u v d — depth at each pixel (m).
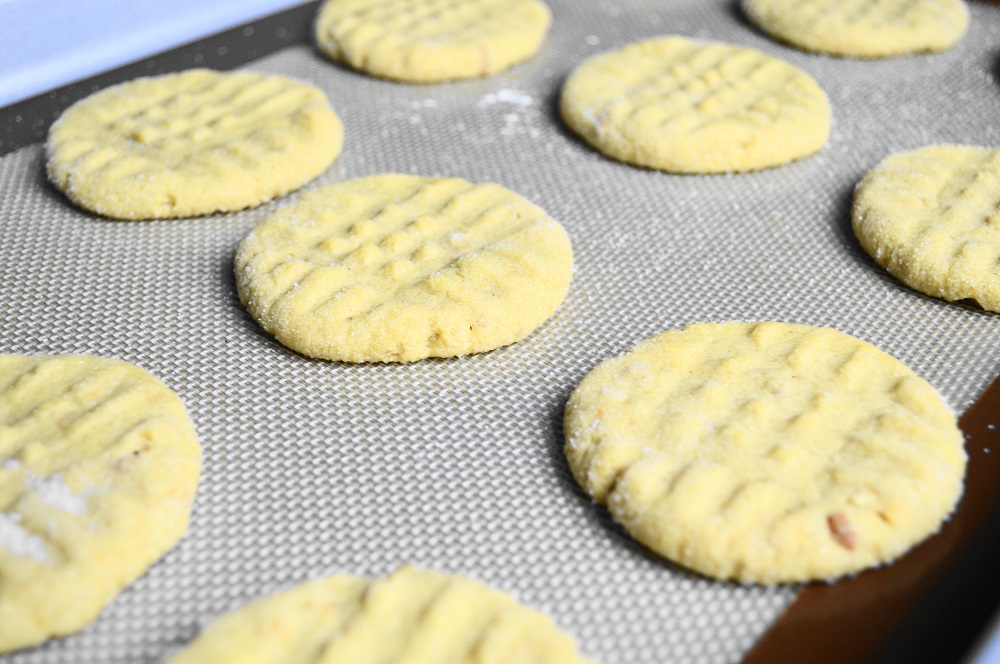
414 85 0.32
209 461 0.22
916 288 0.25
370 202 0.27
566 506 0.21
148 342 0.24
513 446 0.22
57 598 0.19
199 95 0.30
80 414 0.22
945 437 0.21
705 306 0.25
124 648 0.19
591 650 0.19
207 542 0.21
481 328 0.24
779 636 0.19
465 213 0.26
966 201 0.27
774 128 0.29
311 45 0.34
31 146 0.29
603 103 0.30
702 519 0.20
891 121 0.31
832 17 0.34
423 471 0.22
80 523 0.20
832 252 0.27
